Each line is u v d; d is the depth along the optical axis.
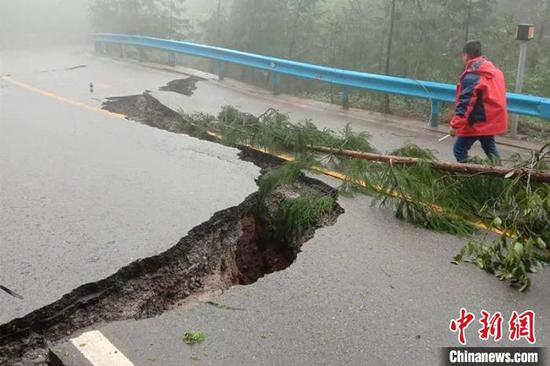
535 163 5.14
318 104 11.66
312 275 4.47
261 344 3.59
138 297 4.24
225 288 4.64
